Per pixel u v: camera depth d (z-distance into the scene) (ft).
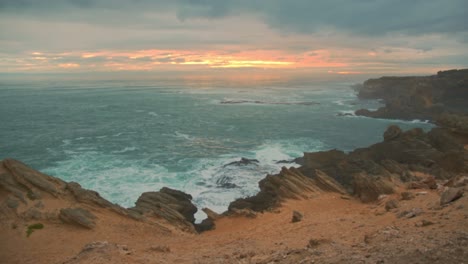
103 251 49.78
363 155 141.28
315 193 106.83
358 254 36.78
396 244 38.68
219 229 88.53
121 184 128.36
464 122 144.05
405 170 117.50
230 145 191.21
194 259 49.73
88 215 79.77
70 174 139.33
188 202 108.58
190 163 155.33
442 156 123.44
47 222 77.15
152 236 77.46
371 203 91.81
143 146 187.21
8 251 65.16
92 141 198.39
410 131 142.41
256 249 55.01
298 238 61.52
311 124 260.62
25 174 88.33
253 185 128.47
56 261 59.77
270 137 213.66
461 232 39.29
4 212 78.54
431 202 67.26
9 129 232.12
